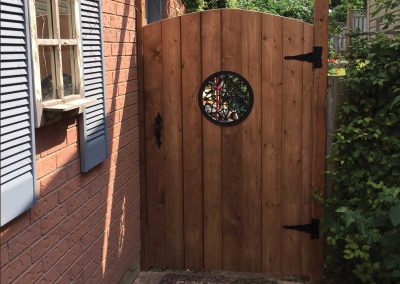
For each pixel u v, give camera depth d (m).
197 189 4.04
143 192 4.11
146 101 4.00
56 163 2.47
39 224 2.28
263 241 4.01
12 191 1.96
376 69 3.58
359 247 3.41
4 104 1.91
